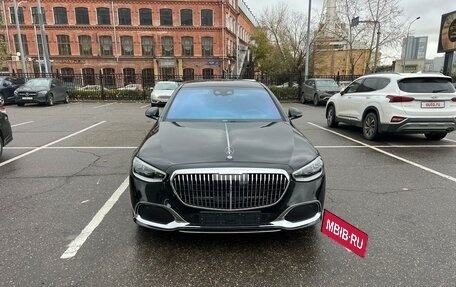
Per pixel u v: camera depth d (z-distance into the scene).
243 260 3.00
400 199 4.40
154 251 3.12
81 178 5.21
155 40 43.72
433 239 3.36
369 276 2.77
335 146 7.70
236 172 2.88
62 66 43.50
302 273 2.82
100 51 43.66
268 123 4.03
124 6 42.91
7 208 4.07
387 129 7.69
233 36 50.44
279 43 37.38
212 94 4.71
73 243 3.26
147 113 4.95
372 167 5.92
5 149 7.28
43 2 42.22
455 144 7.98
